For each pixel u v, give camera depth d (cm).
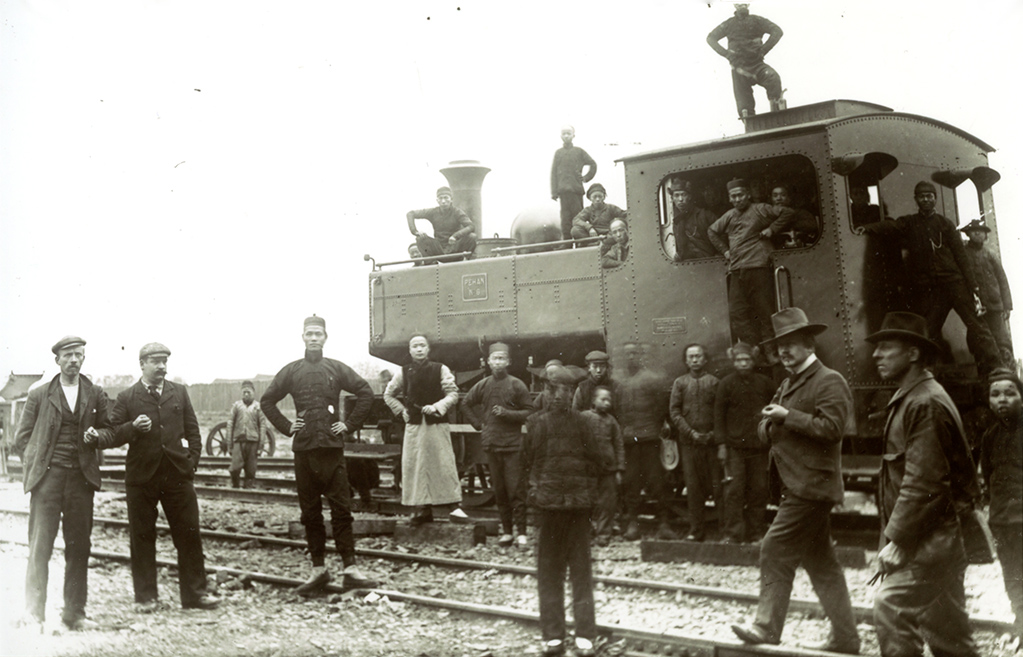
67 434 648
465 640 598
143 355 690
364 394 752
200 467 1842
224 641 604
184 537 696
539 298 1031
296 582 749
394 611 670
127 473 690
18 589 718
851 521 820
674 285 877
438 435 958
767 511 877
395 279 1138
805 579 715
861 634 547
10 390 1165
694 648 537
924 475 442
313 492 737
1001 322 865
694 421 826
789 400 524
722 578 717
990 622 546
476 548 889
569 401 568
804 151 805
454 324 1087
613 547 855
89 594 747
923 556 446
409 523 973
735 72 898
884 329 472
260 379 2353
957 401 795
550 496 552
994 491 522
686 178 891
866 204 844
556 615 557
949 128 870
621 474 888
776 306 802
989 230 859
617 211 1049
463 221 1165
